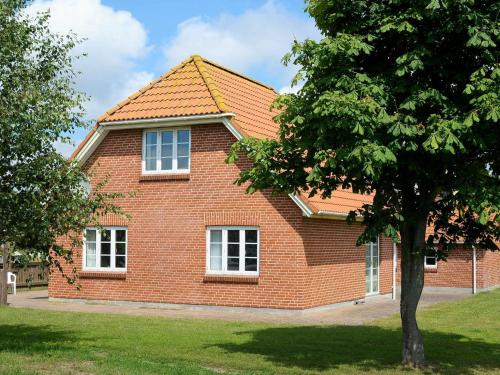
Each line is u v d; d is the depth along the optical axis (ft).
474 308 70.49
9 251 40.22
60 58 41.78
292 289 63.87
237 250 66.90
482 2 33.53
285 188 38.22
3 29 39.45
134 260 71.46
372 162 31.14
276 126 73.87
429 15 32.30
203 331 51.24
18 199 38.11
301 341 46.85
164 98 72.13
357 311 67.36
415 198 36.96
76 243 41.65
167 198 70.38
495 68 32.04
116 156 73.20
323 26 36.81
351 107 30.78
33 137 38.24
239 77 83.51
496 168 34.50
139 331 50.98
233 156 38.68
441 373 36.29
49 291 76.02
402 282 38.47
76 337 47.80
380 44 35.40
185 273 68.85
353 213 37.65
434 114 31.78
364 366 38.04
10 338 47.14
